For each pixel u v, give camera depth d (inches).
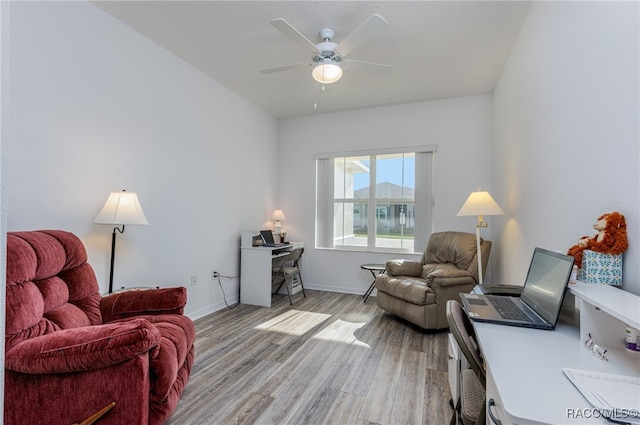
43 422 49.8
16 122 72.5
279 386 78.5
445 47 109.2
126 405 49.9
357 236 179.5
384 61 119.3
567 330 44.5
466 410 47.0
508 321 47.1
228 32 102.5
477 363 44.7
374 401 72.4
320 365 89.7
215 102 139.6
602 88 49.8
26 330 51.2
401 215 170.4
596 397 27.0
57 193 80.6
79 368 48.2
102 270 91.6
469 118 155.2
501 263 127.3
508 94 114.9
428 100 161.6
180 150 120.7
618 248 43.4
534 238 83.7
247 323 124.6
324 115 184.4
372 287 159.9
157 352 55.8
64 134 82.2
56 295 62.3
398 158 171.5
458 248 132.3
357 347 102.2
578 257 48.2
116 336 49.2
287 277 161.9
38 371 48.0
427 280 117.3
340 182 183.5
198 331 115.2
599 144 50.7
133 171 101.6
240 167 158.2
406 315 119.7
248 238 152.7
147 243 106.8
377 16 76.7
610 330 38.2
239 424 64.1
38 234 64.1
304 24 96.9
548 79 73.2
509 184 113.5
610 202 47.5
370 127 174.1
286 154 193.0
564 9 64.5
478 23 95.3
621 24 44.6
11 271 51.4
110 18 94.0
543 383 30.1
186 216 123.9
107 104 93.4
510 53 111.3
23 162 73.7
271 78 136.9
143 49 104.9
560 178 66.0
